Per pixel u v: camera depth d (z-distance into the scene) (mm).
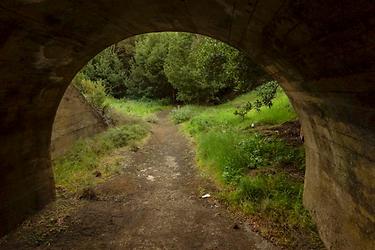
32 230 4781
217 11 3361
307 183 5055
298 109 4738
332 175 3883
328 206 4043
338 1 1740
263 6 2559
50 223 5012
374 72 2023
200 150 9008
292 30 2588
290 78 3877
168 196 6133
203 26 4281
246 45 4270
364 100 2402
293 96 4508
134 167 8133
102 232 4727
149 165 8398
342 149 3412
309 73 3057
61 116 8570
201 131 11664
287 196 5391
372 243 2885
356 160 3100
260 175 6305
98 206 5672
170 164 8516
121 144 10188
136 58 27578
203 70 10664
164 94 27953
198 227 4832
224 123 11953
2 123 4395
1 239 4500
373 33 1745
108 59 27969
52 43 3926
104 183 6824
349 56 2146
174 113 18328
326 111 3420
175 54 21438
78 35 4059
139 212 5410
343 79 2480
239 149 7688
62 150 8531
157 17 4113
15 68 3934
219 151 7906
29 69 4188
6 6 2865
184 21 4234
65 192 6309
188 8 3557
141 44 27953
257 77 9086
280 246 4203
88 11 3449
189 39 21531
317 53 2543
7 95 4195
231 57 8758
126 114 15375
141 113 18906
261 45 3723
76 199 5988
